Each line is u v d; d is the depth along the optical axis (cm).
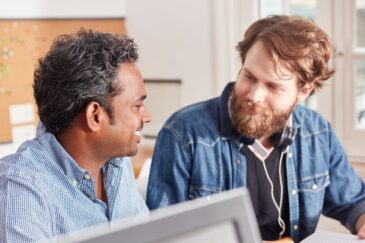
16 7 273
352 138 271
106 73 98
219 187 153
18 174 98
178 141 150
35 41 282
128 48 103
